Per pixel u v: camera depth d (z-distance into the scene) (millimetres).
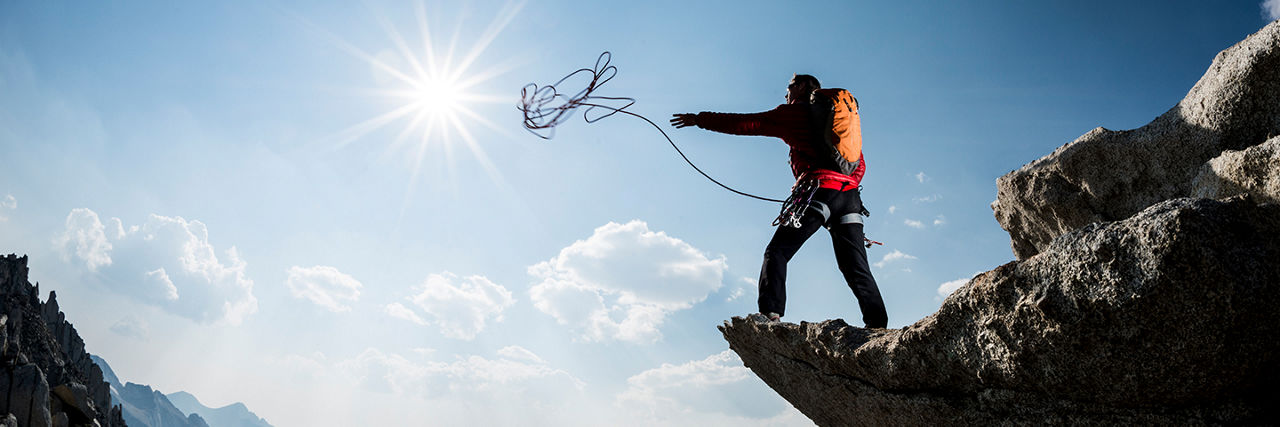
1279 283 2361
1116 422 2887
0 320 34344
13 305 42406
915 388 3490
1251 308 2346
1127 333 2518
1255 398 2709
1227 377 2553
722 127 4871
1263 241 2381
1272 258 2357
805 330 4039
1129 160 4676
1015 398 3066
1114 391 2756
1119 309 2463
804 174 4836
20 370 33250
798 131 4805
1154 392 2686
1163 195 4500
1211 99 4148
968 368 3100
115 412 47719
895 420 3836
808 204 4691
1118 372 2652
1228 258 2297
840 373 3961
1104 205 4867
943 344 3166
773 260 4734
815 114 4789
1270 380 2639
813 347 3977
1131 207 4707
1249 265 2309
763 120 4844
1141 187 4645
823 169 4785
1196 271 2301
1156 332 2465
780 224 4871
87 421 38344
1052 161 5176
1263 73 3836
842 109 4785
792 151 5000
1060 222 5227
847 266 4824
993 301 2857
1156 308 2400
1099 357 2631
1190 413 2766
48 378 37312
